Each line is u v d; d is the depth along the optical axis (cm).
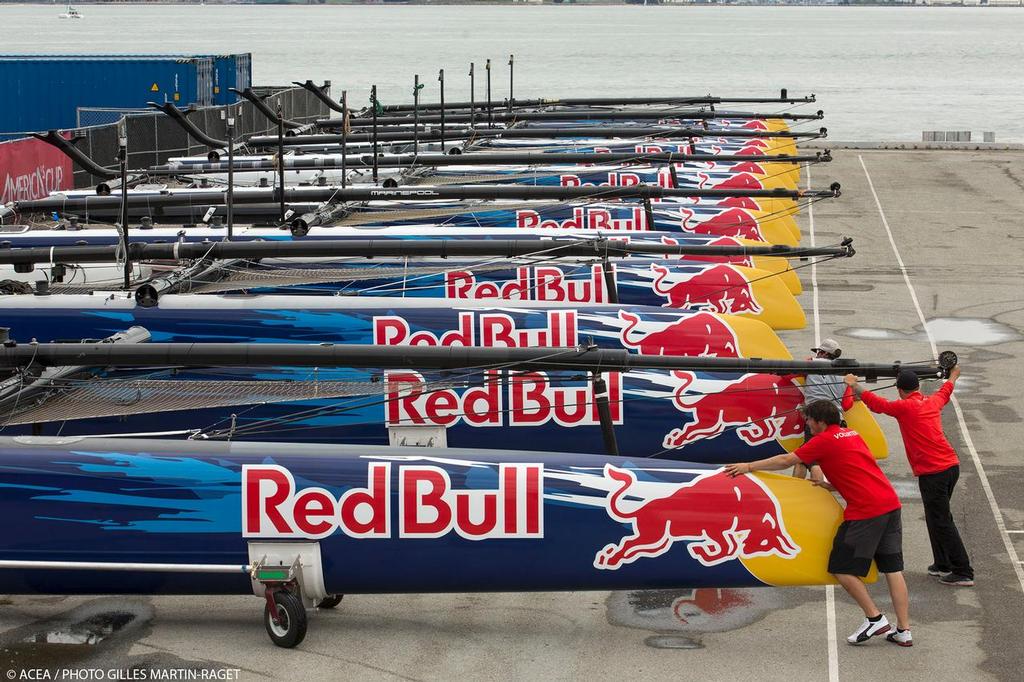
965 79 12862
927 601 1126
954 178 4356
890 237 3225
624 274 1867
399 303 1550
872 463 1023
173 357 1137
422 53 16850
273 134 3984
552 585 1066
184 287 1645
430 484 1041
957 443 1609
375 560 1041
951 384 1183
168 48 17862
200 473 1041
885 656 1014
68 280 1947
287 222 2006
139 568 1037
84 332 1584
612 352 1130
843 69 14350
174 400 1258
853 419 1407
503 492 1044
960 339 2180
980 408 1766
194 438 1108
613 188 2142
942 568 1169
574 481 1052
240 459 1048
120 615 1084
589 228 2273
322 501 1033
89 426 1349
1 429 1271
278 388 1304
